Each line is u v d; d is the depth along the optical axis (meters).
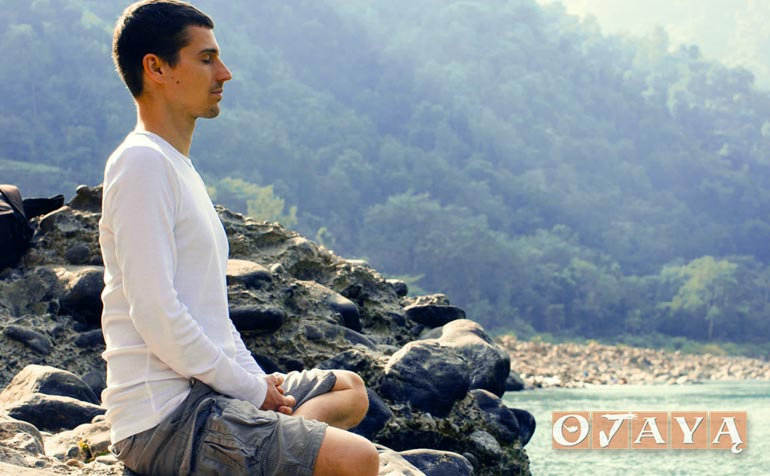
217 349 2.62
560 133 185.38
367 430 4.88
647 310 123.75
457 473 4.18
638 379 24.61
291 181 146.88
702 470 7.16
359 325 6.20
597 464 7.39
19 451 3.15
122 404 2.64
